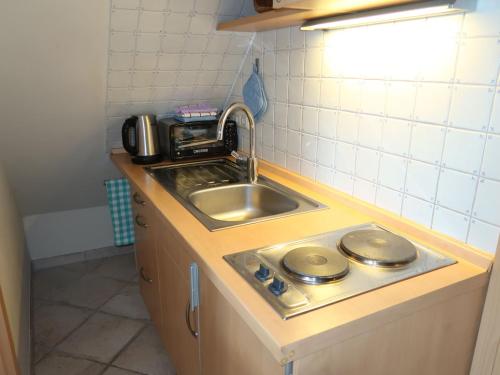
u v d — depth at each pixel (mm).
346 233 1221
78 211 2875
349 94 1416
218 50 1952
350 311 858
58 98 1907
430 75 1123
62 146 2225
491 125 996
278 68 1787
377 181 1361
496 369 1086
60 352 2049
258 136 2045
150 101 2139
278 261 1069
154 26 1710
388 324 911
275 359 867
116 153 2338
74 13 1551
